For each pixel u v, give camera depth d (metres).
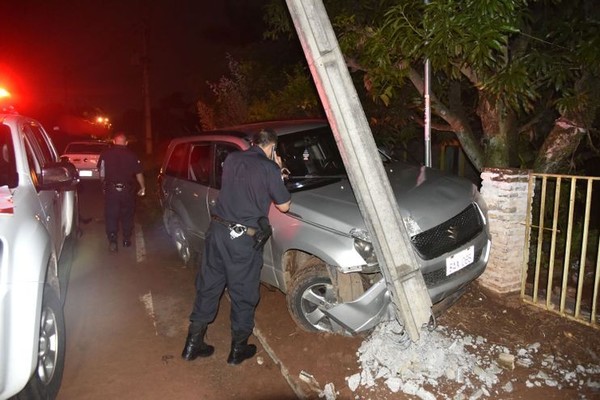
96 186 15.26
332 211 4.10
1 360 2.88
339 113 3.46
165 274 6.36
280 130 5.30
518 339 4.12
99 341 4.58
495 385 3.56
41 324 3.46
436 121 7.53
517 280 4.73
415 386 3.50
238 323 4.04
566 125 5.26
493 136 5.56
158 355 4.30
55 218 4.53
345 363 3.94
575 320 4.16
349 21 5.69
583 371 3.68
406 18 4.66
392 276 3.61
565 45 5.05
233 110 10.80
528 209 4.59
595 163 7.02
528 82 4.77
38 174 4.51
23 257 3.12
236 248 3.88
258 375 3.96
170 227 6.65
